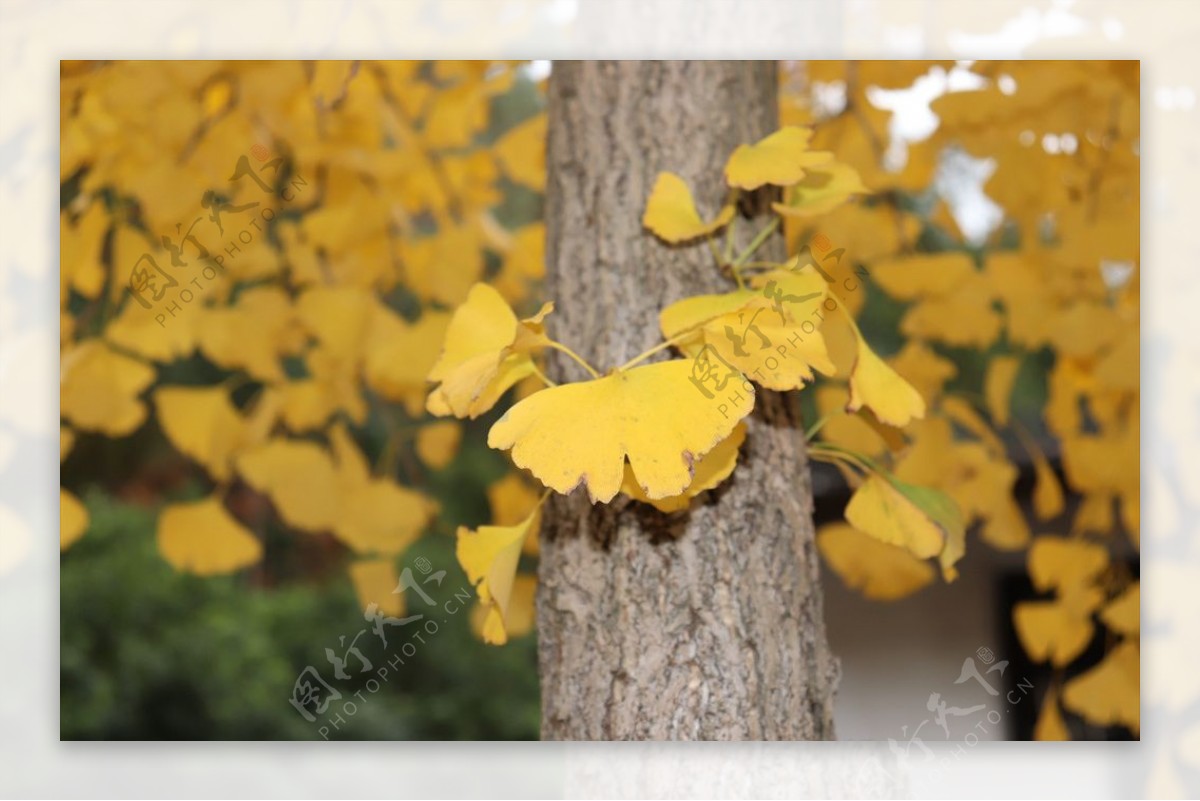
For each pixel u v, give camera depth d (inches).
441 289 60.9
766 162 42.5
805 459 44.1
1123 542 64.1
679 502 41.4
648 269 44.0
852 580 59.6
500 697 104.0
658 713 42.7
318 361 58.6
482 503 109.3
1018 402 100.0
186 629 101.0
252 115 54.2
